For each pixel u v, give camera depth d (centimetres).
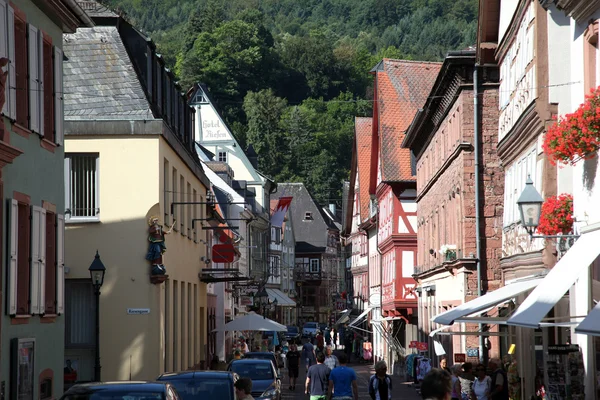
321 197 12412
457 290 3784
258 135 11950
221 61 11906
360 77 12762
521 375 2738
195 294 3978
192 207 3856
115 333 2888
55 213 2147
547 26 2350
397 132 6006
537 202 1902
